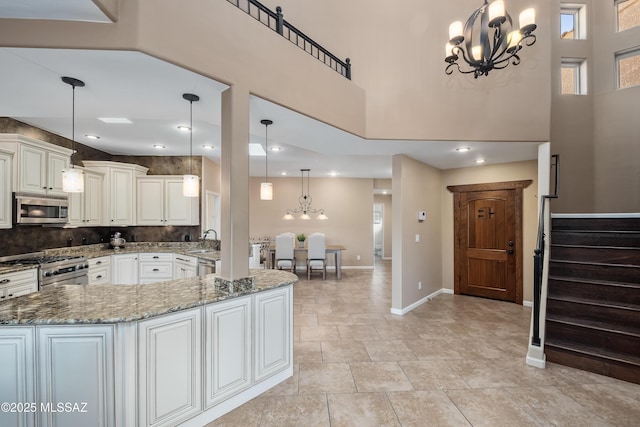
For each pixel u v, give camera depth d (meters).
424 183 4.84
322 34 3.22
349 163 5.77
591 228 3.76
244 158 2.13
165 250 4.82
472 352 2.99
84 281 3.86
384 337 3.37
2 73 1.89
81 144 4.61
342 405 2.13
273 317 2.36
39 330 1.55
